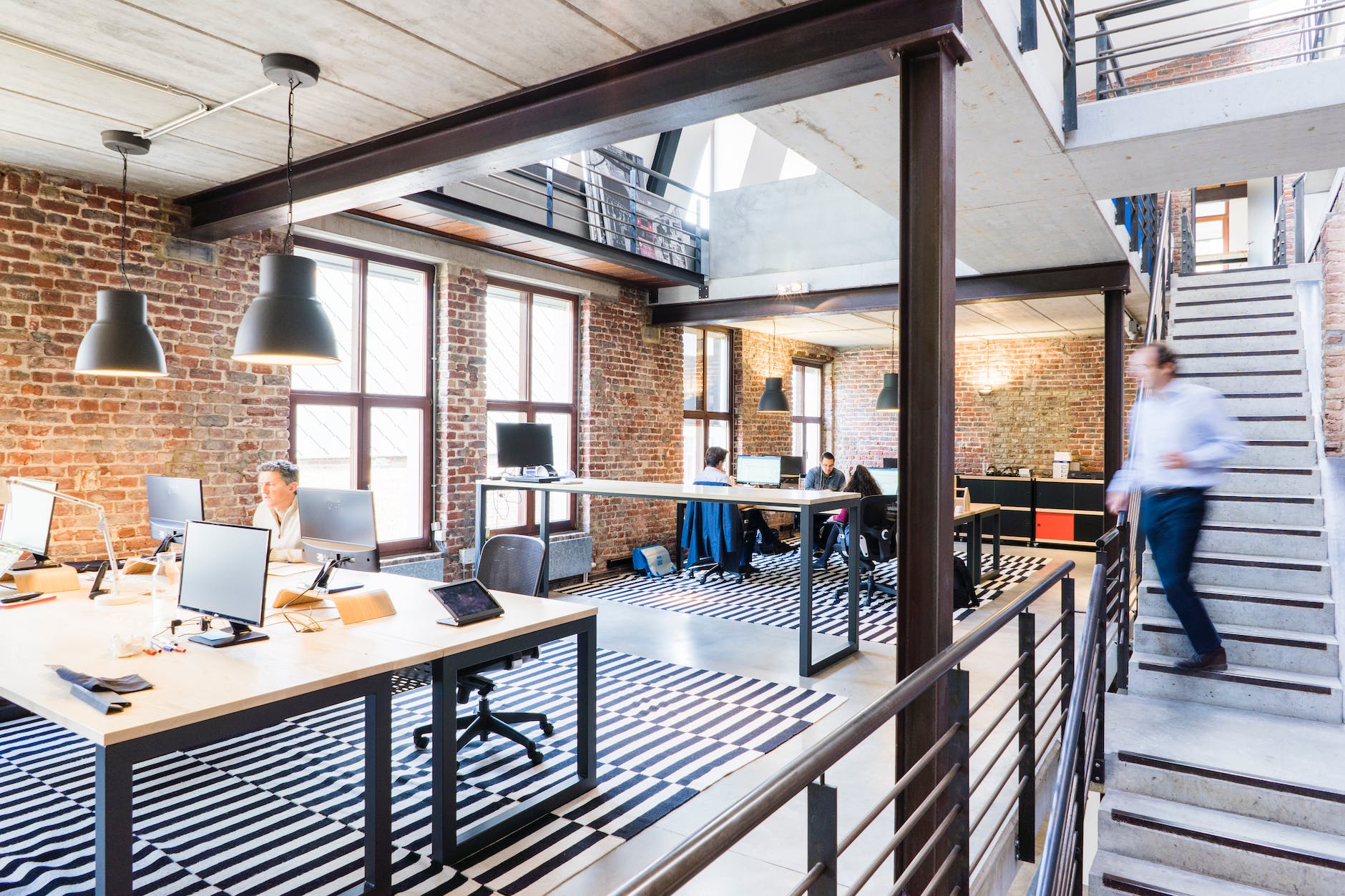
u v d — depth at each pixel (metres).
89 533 4.15
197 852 2.58
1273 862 2.51
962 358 10.44
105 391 4.21
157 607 2.92
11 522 3.68
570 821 2.82
